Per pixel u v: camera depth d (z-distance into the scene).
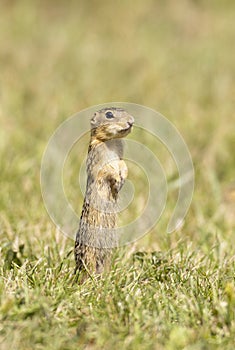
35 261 18.48
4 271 17.84
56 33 50.34
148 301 15.84
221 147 31.34
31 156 28.86
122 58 46.12
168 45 49.53
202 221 24.17
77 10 55.03
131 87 40.84
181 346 14.11
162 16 54.62
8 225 21.78
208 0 56.41
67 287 16.42
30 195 25.19
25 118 34.59
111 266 17.53
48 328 14.53
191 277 17.09
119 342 14.21
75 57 46.31
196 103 38.69
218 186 26.72
